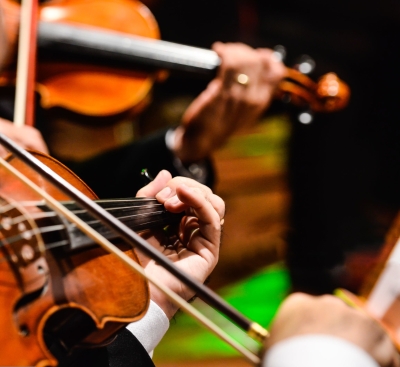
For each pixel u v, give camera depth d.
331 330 0.53
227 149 3.05
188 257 0.93
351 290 2.16
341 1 3.00
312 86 1.91
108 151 1.61
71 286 0.69
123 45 1.74
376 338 0.53
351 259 2.47
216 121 1.74
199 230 0.95
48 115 1.70
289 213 2.94
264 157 3.05
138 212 0.86
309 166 3.02
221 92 1.76
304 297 0.58
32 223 0.66
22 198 0.73
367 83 3.16
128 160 1.59
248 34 2.78
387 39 3.13
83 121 1.73
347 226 2.99
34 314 0.64
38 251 0.66
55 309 0.65
